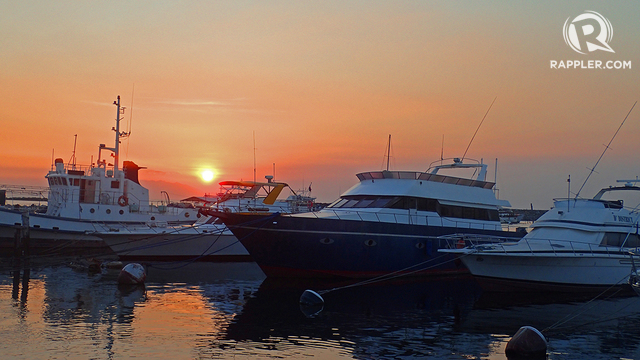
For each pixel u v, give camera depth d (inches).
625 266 895.7
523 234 1163.9
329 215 986.1
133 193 1489.9
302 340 570.3
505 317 697.0
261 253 959.0
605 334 612.4
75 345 535.2
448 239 1045.2
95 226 1338.6
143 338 565.6
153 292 839.1
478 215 1135.0
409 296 850.1
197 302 761.6
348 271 973.8
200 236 1266.0
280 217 933.2
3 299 759.7
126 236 1237.1
